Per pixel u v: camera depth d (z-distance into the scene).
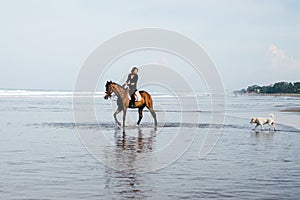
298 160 11.23
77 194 7.19
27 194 7.13
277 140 16.30
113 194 7.23
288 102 71.44
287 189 7.79
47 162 10.32
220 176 8.95
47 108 36.62
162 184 8.10
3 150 12.29
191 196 7.20
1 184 7.86
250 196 7.23
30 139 15.12
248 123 25.36
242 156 11.94
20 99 60.19
